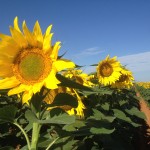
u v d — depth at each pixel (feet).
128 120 3.30
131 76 3.98
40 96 1.47
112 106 3.74
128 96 4.76
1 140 2.69
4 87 1.41
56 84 1.36
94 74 3.61
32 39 1.44
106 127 1.74
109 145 2.65
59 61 1.36
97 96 3.36
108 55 3.61
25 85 1.41
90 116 2.47
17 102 2.99
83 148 2.32
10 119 1.58
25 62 1.43
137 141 5.16
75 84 1.41
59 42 1.36
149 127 6.36
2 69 1.43
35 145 1.50
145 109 11.90
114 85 3.80
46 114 1.64
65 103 1.49
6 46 1.44
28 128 1.71
